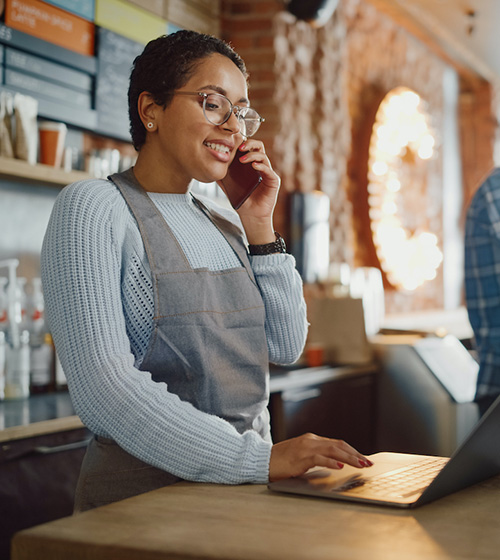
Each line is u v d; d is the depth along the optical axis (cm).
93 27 295
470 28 546
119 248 123
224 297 135
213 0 374
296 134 401
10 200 267
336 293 393
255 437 115
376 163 518
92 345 113
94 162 275
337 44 441
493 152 712
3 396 244
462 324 578
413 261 580
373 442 360
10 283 252
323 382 319
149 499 100
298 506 96
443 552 76
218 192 328
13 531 189
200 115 130
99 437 129
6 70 255
